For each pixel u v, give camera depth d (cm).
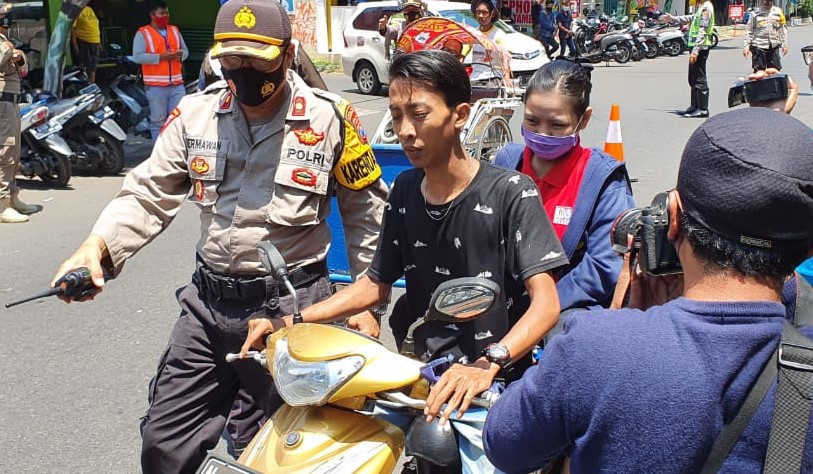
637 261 181
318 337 205
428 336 240
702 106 1326
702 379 131
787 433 128
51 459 371
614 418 136
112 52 1456
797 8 5081
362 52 1611
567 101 293
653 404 133
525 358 252
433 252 236
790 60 2273
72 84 1079
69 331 511
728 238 135
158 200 281
